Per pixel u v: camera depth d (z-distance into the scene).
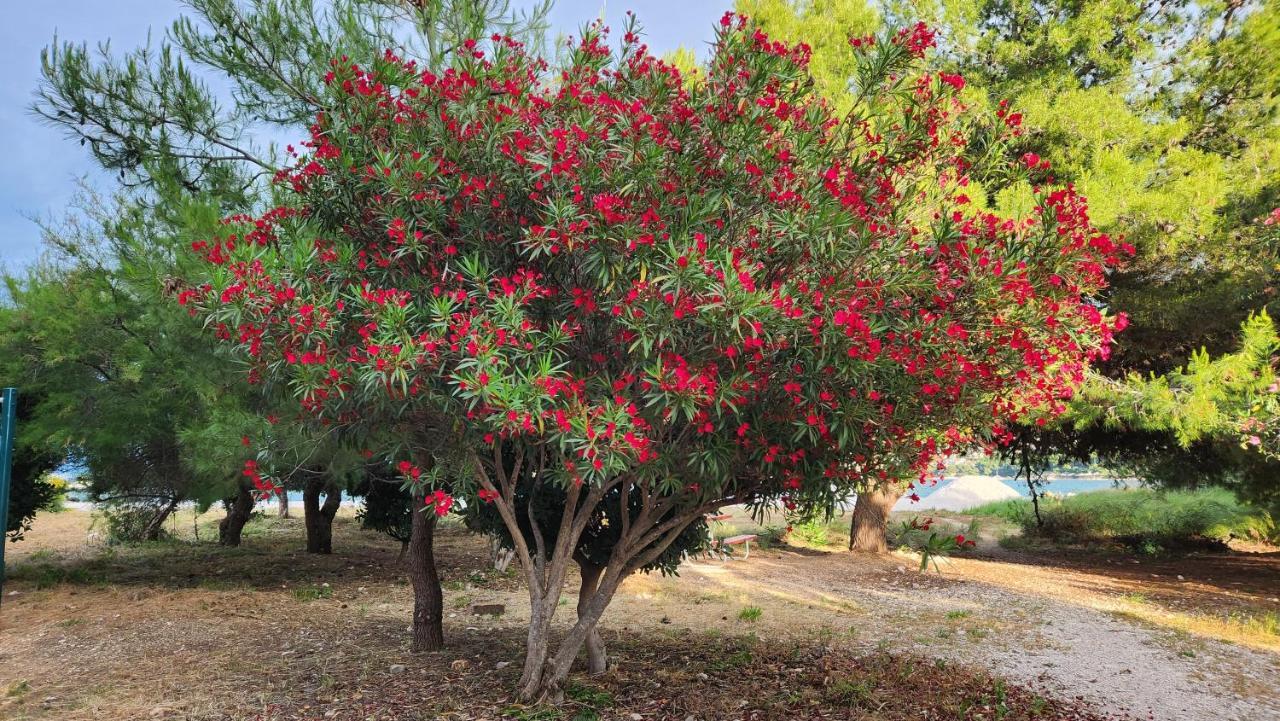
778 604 9.56
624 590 10.30
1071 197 4.23
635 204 4.22
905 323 4.19
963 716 5.13
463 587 10.86
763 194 4.43
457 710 5.15
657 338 3.94
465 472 4.85
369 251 4.89
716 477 4.43
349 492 11.84
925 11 13.46
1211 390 9.57
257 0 7.56
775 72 4.48
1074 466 16.64
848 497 4.96
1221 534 17.00
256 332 4.23
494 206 4.54
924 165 4.86
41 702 5.42
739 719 5.03
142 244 8.28
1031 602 9.97
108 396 9.29
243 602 9.40
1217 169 10.72
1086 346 4.58
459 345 3.97
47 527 17.75
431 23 7.25
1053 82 12.79
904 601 10.00
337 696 5.52
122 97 7.94
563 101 4.82
